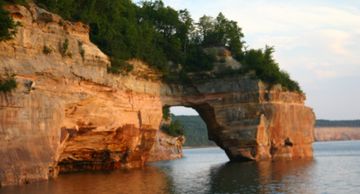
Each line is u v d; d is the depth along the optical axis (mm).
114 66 60406
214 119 81062
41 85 45094
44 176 43125
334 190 41938
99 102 54188
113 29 64625
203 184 46500
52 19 48438
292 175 54656
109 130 56375
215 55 82875
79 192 38000
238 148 80875
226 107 80375
